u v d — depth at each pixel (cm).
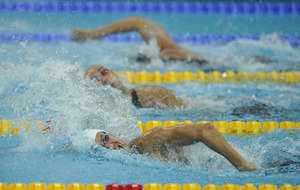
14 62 1777
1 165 1018
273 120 1462
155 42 2356
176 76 2048
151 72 2117
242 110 1569
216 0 3875
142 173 1006
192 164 1066
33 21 2947
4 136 1234
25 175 963
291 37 2972
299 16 3600
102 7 3591
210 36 2964
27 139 1174
